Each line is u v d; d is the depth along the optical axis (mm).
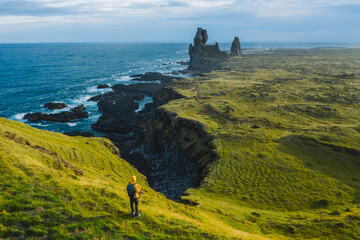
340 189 42781
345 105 101562
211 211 29797
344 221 28844
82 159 39312
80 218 14977
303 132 68750
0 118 40375
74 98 148375
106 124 104750
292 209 37531
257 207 38688
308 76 178000
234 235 17922
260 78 177375
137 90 169375
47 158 26000
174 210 20906
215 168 53531
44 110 122438
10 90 161125
